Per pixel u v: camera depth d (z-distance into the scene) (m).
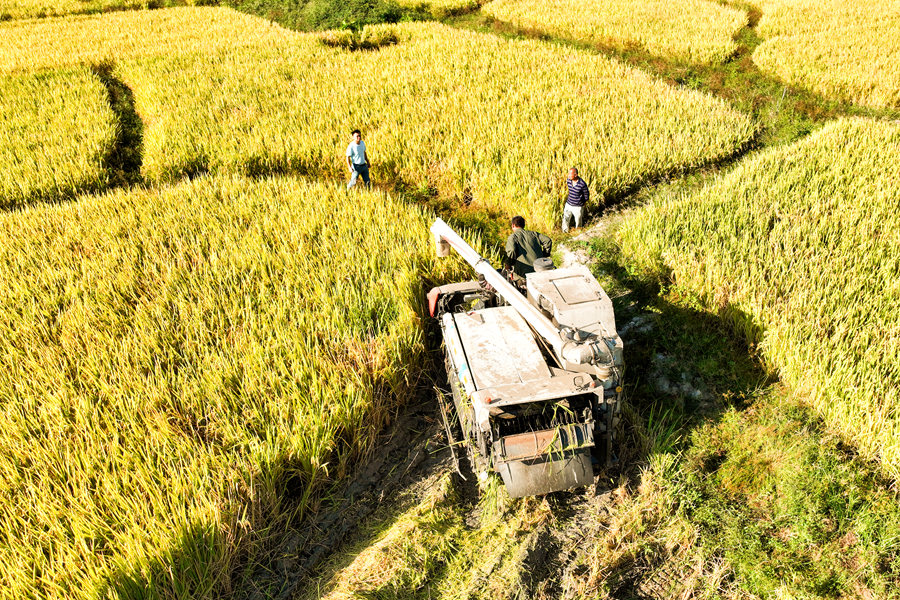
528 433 5.15
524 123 14.24
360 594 4.70
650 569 5.09
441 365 7.50
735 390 6.82
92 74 20.64
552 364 5.82
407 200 12.09
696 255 8.85
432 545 5.18
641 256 9.14
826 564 4.92
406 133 14.02
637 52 21.80
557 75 18.09
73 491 5.23
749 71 19.06
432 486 5.91
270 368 6.66
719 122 14.12
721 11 25.89
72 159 13.88
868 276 7.80
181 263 8.82
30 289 8.45
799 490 5.39
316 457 5.62
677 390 6.90
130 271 8.66
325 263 8.66
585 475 5.26
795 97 16.88
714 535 5.26
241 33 26.45
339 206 10.60
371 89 17.61
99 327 7.50
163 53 23.00
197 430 5.93
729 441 6.17
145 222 10.34
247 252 9.05
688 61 20.41
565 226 10.76
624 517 5.40
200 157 13.83
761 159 12.17
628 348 7.59
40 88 19.42
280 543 5.39
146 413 6.02
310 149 13.69
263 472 5.47
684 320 7.90
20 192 12.54
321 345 7.14
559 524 5.45
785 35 22.14
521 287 7.02
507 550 5.13
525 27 25.69
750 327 7.36
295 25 30.56
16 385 6.44
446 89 17.52
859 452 5.81
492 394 5.16
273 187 11.72
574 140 13.30
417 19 28.95
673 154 12.63
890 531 5.00
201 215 10.30
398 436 6.59
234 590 5.01
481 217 11.55
